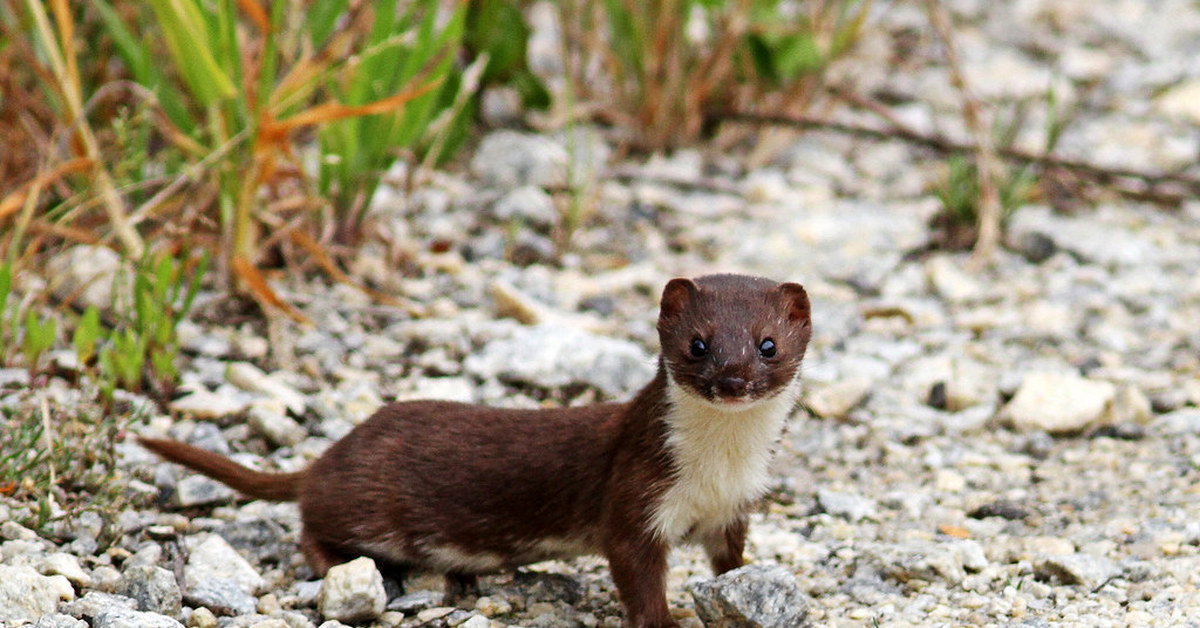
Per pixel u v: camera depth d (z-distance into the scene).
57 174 10.88
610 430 8.17
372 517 8.42
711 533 8.40
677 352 7.79
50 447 8.77
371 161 12.71
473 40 15.12
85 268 11.54
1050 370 11.89
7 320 11.01
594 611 8.33
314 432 10.27
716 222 14.52
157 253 11.25
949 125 16.61
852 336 12.54
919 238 14.37
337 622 7.74
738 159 15.86
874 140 16.38
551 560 8.65
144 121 12.12
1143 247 14.15
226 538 8.83
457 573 8.64
